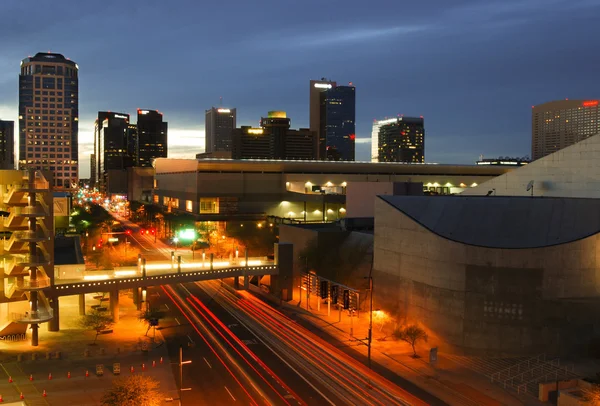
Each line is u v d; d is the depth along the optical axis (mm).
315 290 94062
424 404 55250
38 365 64938
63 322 84812
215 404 54344
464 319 70938
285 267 101125
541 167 96438
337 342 75625
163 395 55125
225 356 69062
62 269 85812
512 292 69125
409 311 79188
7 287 76375
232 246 147625
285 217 186000
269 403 54844
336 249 111375
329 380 61438
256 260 108812
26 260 75375
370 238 105000
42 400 54375
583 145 89500
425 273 76062
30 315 72688
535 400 56719
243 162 185375
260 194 187750
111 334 78438
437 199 82125
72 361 66500
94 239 170000
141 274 89250
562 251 68938
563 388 57219
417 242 77875
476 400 56500
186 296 103625
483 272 70062
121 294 105625
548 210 74500
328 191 197125
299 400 55688
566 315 69000
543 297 68750
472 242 71875
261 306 96250
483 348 69812
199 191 180750
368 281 91500
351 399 56219
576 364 66812
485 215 76000
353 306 84250
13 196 76250
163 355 69250
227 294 105688
